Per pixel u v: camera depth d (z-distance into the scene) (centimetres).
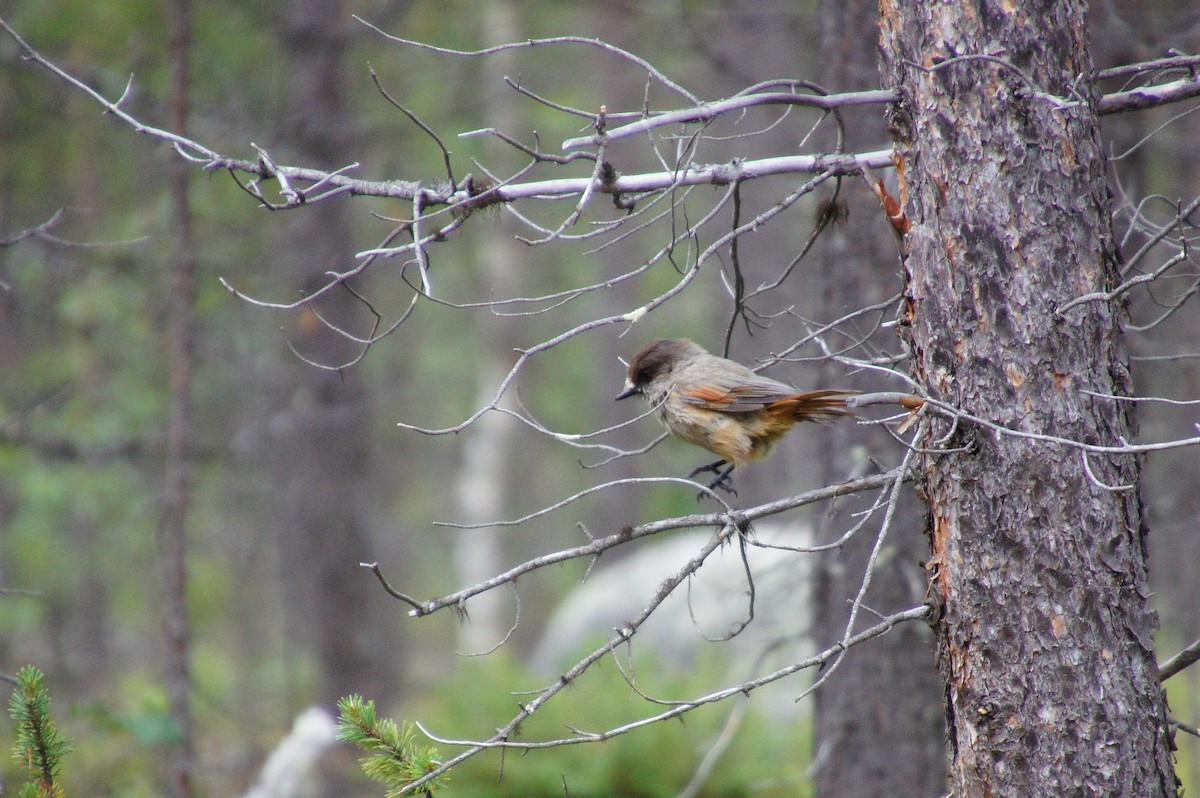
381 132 1962
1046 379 553
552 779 1320
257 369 1964
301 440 2081
